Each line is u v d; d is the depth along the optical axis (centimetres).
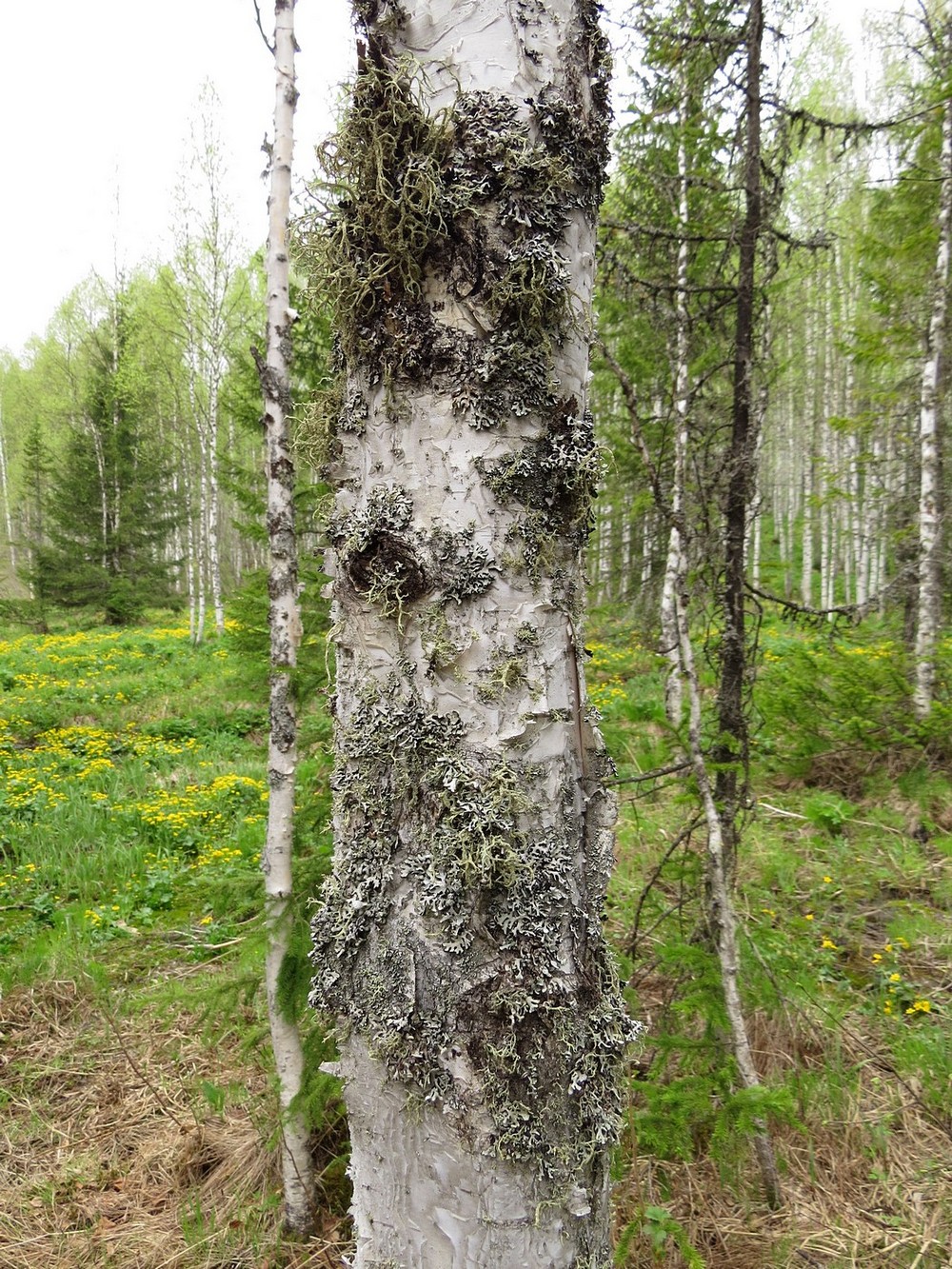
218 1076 307
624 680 804
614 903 377
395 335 126
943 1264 220
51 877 515
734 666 288
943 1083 282
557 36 128
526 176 123
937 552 628
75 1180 259
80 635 1653
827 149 1417
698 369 446
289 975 232
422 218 120
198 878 518
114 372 1903
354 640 134
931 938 375
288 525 236
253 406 592
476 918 124
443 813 125
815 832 496
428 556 125
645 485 512
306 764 358
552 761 131
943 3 787
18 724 929
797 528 1958
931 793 475
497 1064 122
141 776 723
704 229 363
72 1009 356
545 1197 125
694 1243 225
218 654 1373
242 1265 225
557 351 132
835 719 540
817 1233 230
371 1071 130
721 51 303
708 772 278
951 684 554
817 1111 273
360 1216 136
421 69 120
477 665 125
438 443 125
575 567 138
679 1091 231
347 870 134
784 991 294
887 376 1139
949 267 662
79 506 1877
